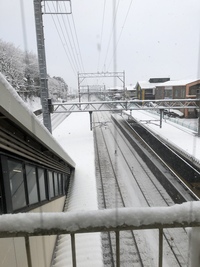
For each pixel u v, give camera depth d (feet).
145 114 107.45
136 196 30.73
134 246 19.31
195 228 4.22
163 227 4.00
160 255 4.16
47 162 18.03
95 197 28.35
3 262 6.94
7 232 3.91
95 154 51.72
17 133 11.25
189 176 34.73
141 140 61.46
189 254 4.42
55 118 103.60
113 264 16.81
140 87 114.62
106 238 19.16
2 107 7.69
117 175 38.40
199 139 54.85
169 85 86.84
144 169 41.06
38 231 3.92
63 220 3.94
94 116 112.37
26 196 12.03
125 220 3.96
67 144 61.46
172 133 63.72
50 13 31.53
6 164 9.59
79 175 38.19
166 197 30.07
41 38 32.96
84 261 14.23
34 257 10.18
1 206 8.94
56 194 23.58
